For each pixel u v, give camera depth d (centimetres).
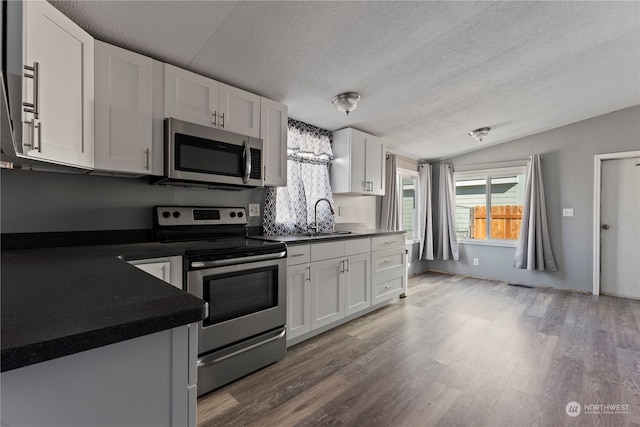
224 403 169
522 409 163
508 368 206
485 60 234
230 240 231
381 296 327
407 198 514
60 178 180
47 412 54
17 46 76
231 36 176
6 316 61
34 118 108
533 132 432
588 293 398
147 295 77
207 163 208
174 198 228
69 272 103
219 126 218
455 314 315
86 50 154
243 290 196
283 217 300
